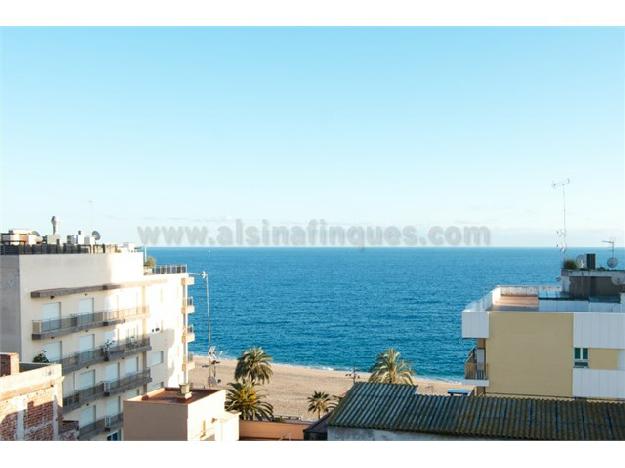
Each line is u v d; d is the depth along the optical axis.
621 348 31.03
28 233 47.50
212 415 28.67
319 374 103.69
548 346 31.88
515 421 21.64
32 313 40.41
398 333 160.38
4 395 23.27
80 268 44.69
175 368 55.91
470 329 32.81
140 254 51.75
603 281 36.81
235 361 114.12
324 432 25.52
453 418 22.11
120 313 47.94
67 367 42.22
